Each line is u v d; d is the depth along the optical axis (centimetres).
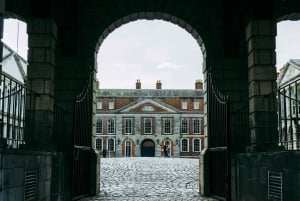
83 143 947
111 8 1080
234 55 1053
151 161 2947
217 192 969
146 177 1709
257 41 800
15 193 510
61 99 1030
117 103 6288
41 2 815
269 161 620
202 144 5953
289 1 1041
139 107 5972
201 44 1110
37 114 784
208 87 1013
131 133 5903
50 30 813
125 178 1658
